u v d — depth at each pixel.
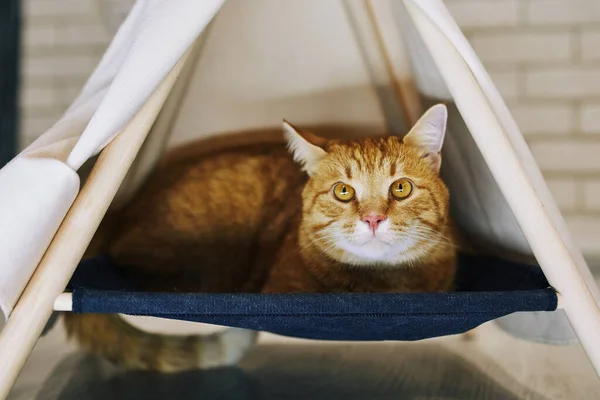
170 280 1.30
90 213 0.85
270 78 1.21
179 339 1.44
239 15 1.06
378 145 1.12
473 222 1.24
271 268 1.23
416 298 0.84
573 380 1.35
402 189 1.09
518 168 0.88
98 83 1.05
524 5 2.16
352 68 1.20
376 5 1.03
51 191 0.81
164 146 1.23
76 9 2.27
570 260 0.89
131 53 0.83
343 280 1.14
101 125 0.82
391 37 1.08
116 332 1.41
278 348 1.58
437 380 1.37
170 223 1.31
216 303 0.82
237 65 1.16
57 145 0.87
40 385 1.34
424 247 1.11
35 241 0.81
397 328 0.93
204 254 1.32
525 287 0.99
